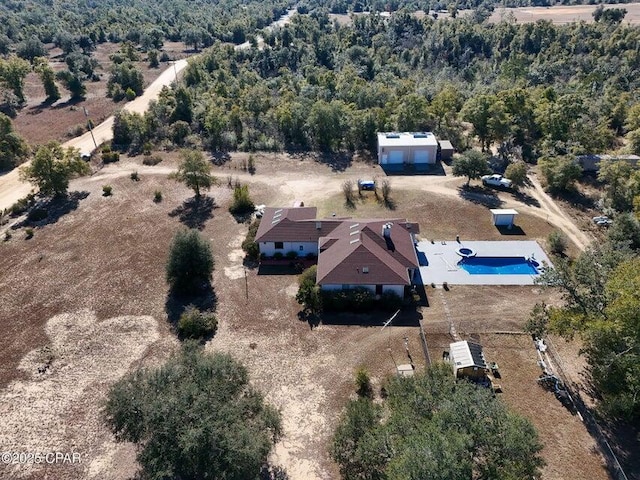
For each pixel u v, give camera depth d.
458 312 46.84
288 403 37.38
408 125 87.94
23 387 39.31
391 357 41.56
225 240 59.72
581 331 35.56
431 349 42.25
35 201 69.81
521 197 69.31
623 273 34.22
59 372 40.66
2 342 44.03
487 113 80.81
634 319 31.61
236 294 49.97
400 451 26.05
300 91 107.19
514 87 96.94
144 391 29.48
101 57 154.88
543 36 137.88
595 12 170.50
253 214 65.25
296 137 88.62
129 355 42.31
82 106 109.00
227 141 86.94
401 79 122.25
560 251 56.31
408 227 55.66
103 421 35.66
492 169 77.50
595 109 93.00
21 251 57.91
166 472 26.50
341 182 74.94
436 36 144.00
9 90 112.31
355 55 133.62
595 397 37.22
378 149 81.00
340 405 37.12
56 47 166.75
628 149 79.00
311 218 58.19
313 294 46.91
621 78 109.19
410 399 30.05
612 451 33.00
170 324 45.94
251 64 135.62
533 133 88.06
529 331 41.44
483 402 27.59
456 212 65.38
